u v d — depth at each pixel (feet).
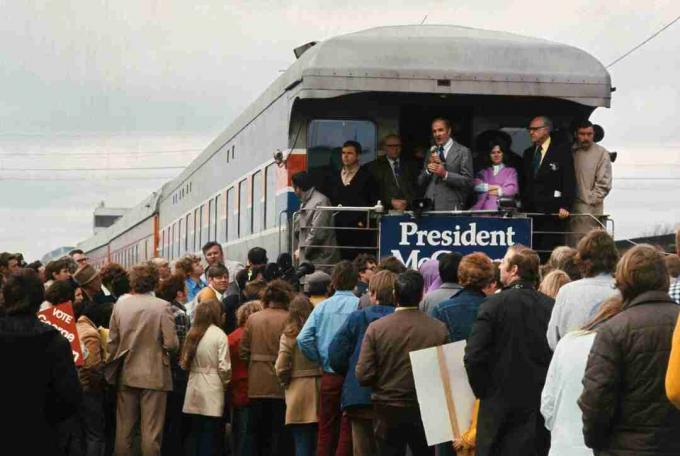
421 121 54.60
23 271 29.27
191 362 44.34
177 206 111.14
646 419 23.16
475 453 32.07
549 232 49.14
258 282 47.37
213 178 85.56
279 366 41.22
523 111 54.60
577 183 52.13
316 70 50.55
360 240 51.44
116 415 44.60
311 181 53.93
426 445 34.53
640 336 23.21
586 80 51.24
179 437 47.32
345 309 39.27
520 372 30.99
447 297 36.50
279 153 55.52
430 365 33.24
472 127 54.44
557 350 25.86
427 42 51.67
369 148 54.24
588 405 23.32
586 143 52.08
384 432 34.27
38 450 28.71
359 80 50.60
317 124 54.39
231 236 75.66
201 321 44.21
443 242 48.42
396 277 35.06
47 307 40.73
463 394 33.17
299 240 50.88
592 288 28.94
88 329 42.93
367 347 34.06
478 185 51.72
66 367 29.12
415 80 50.72
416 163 53.62
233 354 44.60
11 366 28.71
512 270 31.83
